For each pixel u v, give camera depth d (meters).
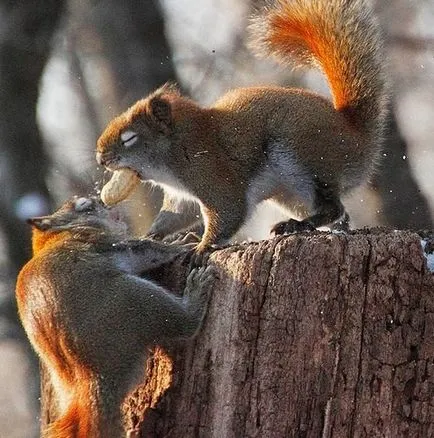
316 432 10.88
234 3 24.55
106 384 11.63
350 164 13.77
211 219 13.67
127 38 22.66
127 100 22.44
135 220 18.45
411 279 11.02
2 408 26.97
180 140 13.76
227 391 11.09
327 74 14.24
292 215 14.01
